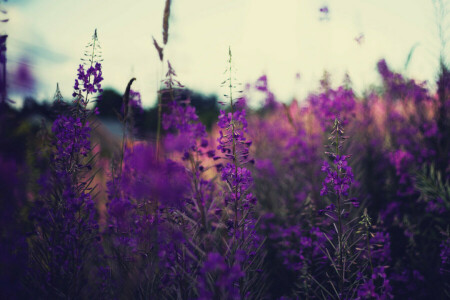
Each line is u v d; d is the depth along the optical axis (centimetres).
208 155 238
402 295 293
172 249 217
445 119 416
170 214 222
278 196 417
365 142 460
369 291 225
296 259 329
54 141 239
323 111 442
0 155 201
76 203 224
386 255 271
